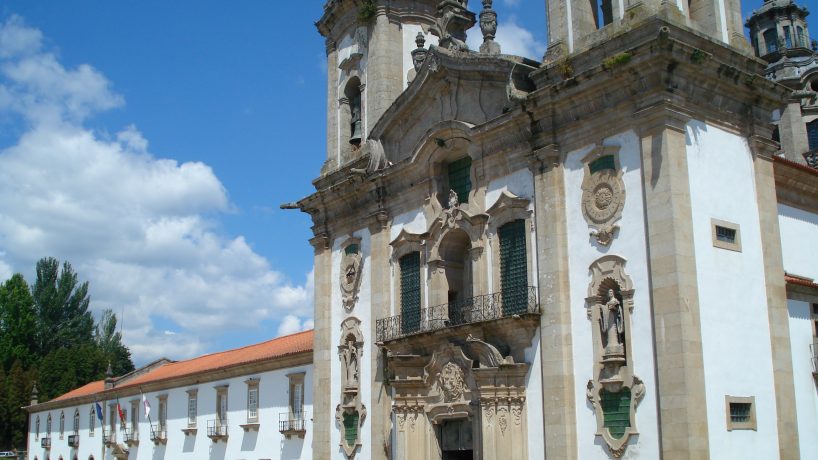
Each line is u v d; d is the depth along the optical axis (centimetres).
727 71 2042
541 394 2148
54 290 8788
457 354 2370
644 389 1902
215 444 4038
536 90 2209
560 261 2141
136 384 4941
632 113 2023
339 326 2978
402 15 3095
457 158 2608
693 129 2003
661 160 1938
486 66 2412
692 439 1781
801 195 2428
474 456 2286
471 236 2436
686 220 1916
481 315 2352
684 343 1825
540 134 2245
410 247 2683
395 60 3047
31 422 6875
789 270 2325
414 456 2486
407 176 2736
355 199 2964
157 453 4588
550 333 2130
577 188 2148
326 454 2931
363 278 2906
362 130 3091
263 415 3694
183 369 4809
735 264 1998
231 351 4822
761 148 2142
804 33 4328
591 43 2206
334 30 3303
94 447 5491
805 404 2123
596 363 2020
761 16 4391
